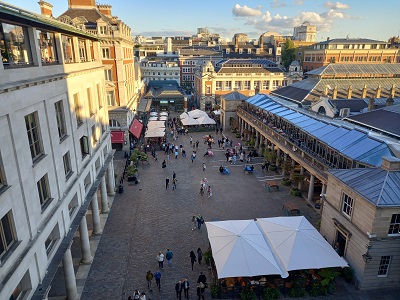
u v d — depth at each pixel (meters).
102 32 44.91
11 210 12.28
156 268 22.33
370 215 18.61
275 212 30.22
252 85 82.69
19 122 13.00
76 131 21.11
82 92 22.92
